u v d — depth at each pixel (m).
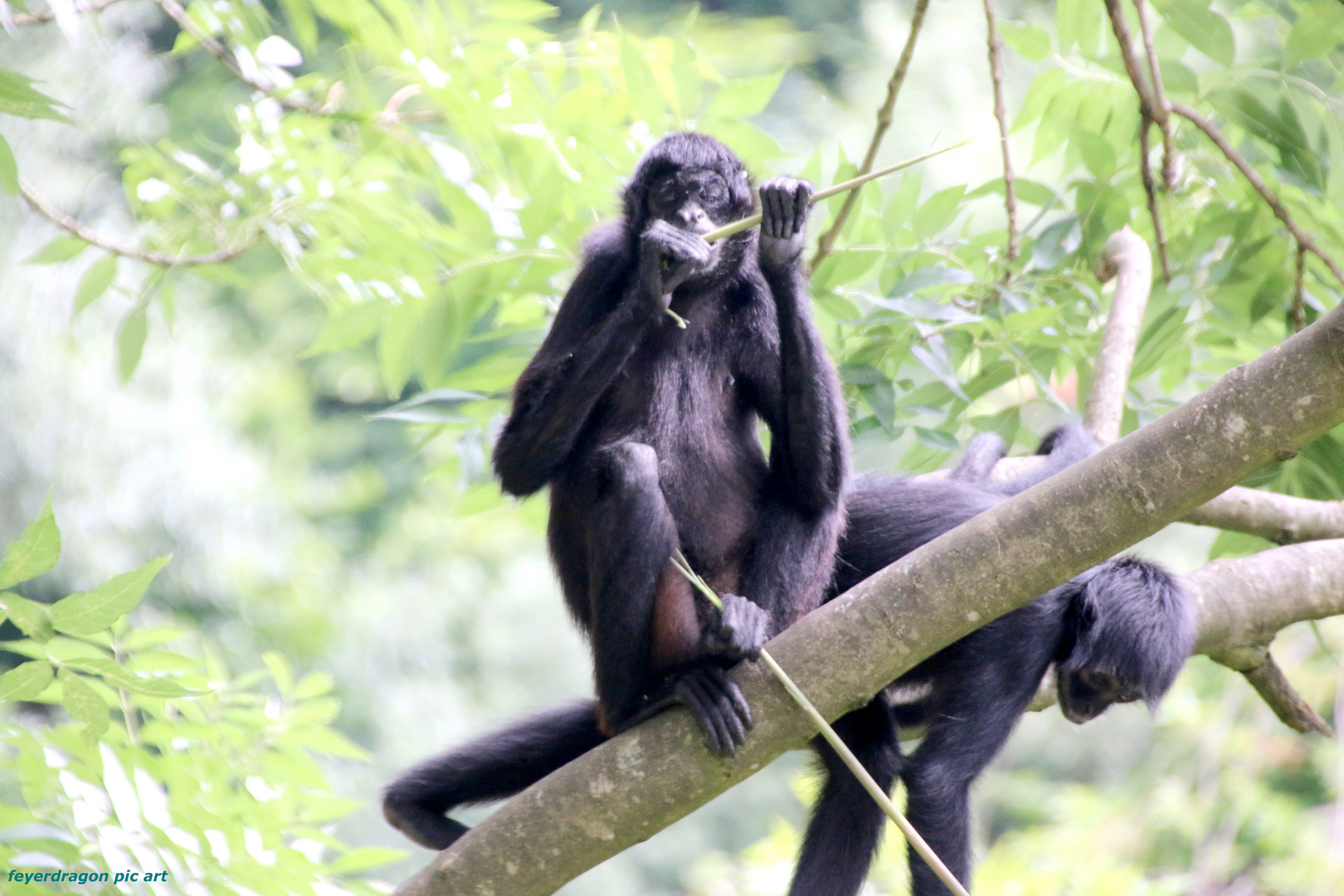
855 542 10.37
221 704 8.83
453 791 10.06
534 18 11.31
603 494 8.12
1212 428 6.36
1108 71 12.27
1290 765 19.45
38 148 23.94
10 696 6.78
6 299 23.88
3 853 7.42
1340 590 10.73
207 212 10.91
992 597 6.84
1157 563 10.63
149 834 7.67
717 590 8.89
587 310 8.77
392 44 10.98
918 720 11.28
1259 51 14.74
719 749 7.21
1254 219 12.50
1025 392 14.29
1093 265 12.38
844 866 9.75
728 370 9.39
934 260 12.19
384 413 10.85
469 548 31.61
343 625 28.48
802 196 7.77
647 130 11.68
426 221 11.13
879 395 11.22
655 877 29.84
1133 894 15.21
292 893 7.83
